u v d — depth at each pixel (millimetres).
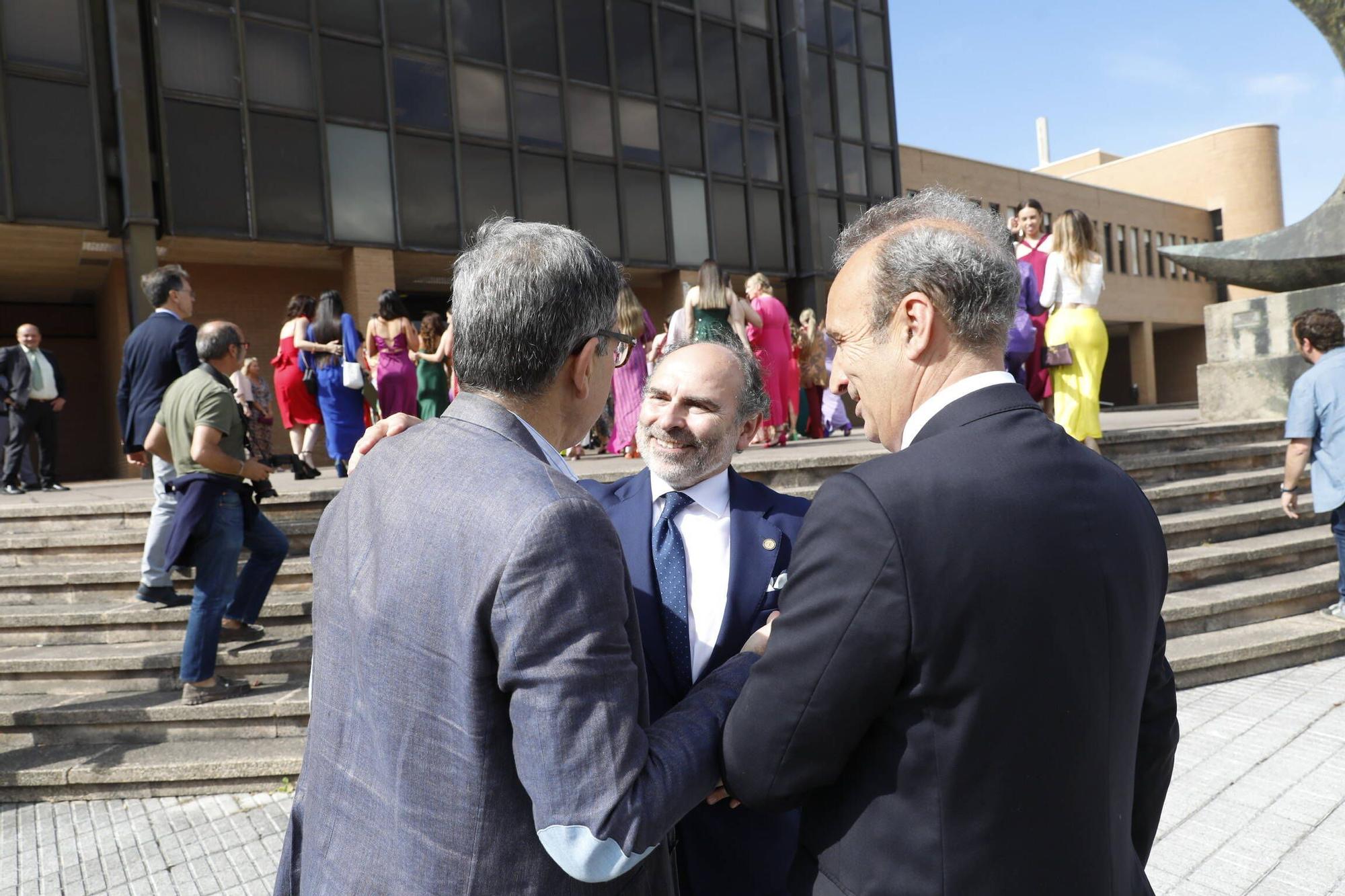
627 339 1312
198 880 3148
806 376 10578
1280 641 4699
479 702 1027
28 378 9000
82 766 3883
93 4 12008
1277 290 8922
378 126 14070
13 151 11305
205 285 14562
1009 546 973
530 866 1050
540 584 998
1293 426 4965
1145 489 6020
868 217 1248
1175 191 38688
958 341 1126
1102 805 1028
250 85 12977
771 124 19078
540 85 15836
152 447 4379
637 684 1065
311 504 5348
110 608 4832
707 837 1711
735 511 1880
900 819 995
